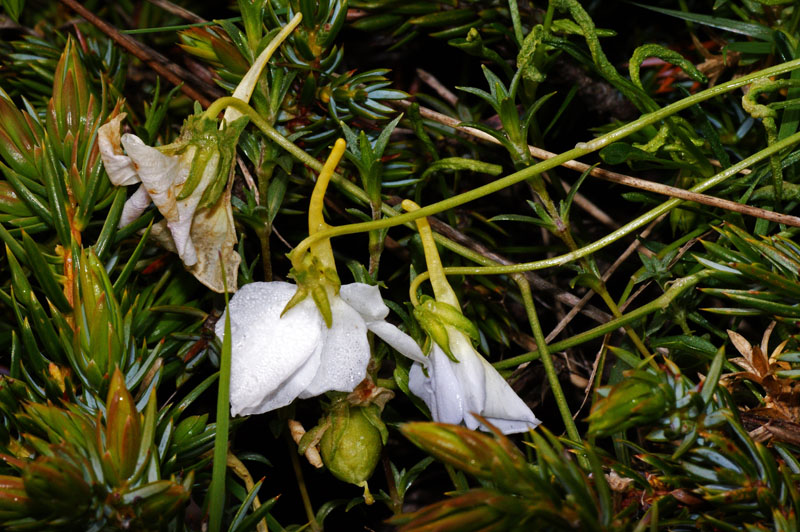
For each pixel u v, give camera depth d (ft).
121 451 0.42
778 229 0.54
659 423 0.43
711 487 0.43
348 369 0.46
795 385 0.48
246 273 0.53
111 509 0.42
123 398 0.42
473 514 0.40
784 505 0.43
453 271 0.51
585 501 0.41
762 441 0.46
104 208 0.53
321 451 0.48
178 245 0.47
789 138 0.51
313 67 0.53
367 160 0.51
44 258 0.48
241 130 0.47
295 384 0.46
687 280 0.51
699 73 0.52
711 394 0.43
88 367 0.46
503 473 0.40
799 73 0.53
